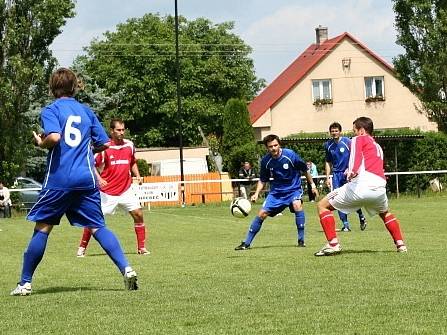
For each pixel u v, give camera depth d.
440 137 41.38
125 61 74.25
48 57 40.12
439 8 44.62
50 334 6.57
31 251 8.96
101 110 66.50
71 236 20.59
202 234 19.69
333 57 62.75
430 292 8.04
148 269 11.27
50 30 39.59
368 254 11.91
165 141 75.94
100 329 6.68
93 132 9.07
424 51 44.91
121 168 14.52
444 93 45.38
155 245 16.56
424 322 6.57
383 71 62.94
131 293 8.69
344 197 11.99
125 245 16.98
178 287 9.05
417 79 45.22
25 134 39.28
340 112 62.91
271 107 62.44
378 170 12.04
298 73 62.84
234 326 6.64
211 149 53.22
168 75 74.31
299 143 43.25
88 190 8.93
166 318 7.08
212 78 75.44
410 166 41.31
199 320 6.95
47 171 8.86
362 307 7.30
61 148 8.81
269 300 7.86
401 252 12.05
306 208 31.28
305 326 6.55
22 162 39.22
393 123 63.22
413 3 44.41
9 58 39.03
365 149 12.02
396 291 8.15
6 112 38.81
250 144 47.75
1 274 11.47
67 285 9.79
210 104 74.56
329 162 19.58
